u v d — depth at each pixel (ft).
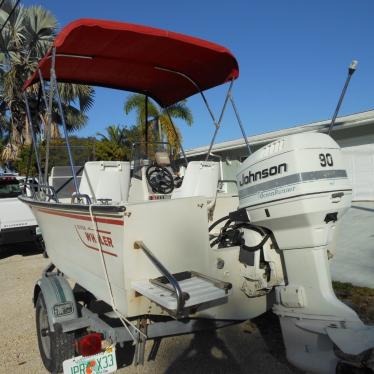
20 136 53.11
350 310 8.97
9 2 44.45
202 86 18.30
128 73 17.47
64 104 34.88
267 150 9.88
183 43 14.12
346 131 41.29
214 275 10.48
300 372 11.27
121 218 9.14
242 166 10.64
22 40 46.57
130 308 9.49
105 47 14.48
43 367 12.63
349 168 41.39
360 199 40.68
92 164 14.35
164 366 11.96
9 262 28.43
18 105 50.88
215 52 14.96
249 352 12.57
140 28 12.79
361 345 8.05
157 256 9.63
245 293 10.75
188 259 10.07
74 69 16.58
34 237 29.63
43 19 46.14
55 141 19.42
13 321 16.67
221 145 50.67
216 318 10.57
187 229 9.98
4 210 28.60
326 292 9.32
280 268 10.40
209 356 12.46
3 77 47.96
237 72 15.85
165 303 8.21
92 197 13.74
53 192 13.11
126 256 9.32
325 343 9.01
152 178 16.75
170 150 19.25
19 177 31.73
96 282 11.13
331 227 9.50
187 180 15.71
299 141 9.26
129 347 12.89
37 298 12.71
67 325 11.02
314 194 9.00
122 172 14.92
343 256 22.03
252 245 10.43
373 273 18.86
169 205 9.65
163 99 20.81
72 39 13.43
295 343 9.58
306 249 9.40
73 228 11.84
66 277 14.21
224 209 14.90
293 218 9.27
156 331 10.03
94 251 10.79
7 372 12.42
